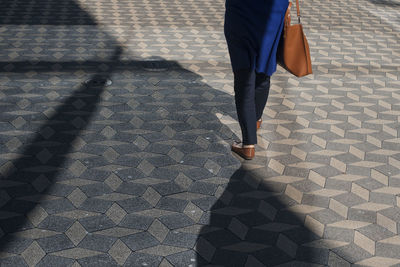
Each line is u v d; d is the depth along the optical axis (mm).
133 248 3006
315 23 8164
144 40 6848
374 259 3025
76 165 3830
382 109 5098
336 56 6625
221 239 3133
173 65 6004
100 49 6402
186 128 4500
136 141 4230
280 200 3557
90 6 8469
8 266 2812
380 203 3576
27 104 4770
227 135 4426
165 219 3285
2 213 3244
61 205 3363
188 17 8133
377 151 4273
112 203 3412
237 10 3561
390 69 6262
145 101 4984
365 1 9961
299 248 3092
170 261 2920
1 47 6277
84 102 4887
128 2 8898
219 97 5184
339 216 3412
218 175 3814
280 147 4262
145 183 3658
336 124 4719
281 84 5582
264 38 3547
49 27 7203
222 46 6805
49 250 2949
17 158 3875
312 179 3826
